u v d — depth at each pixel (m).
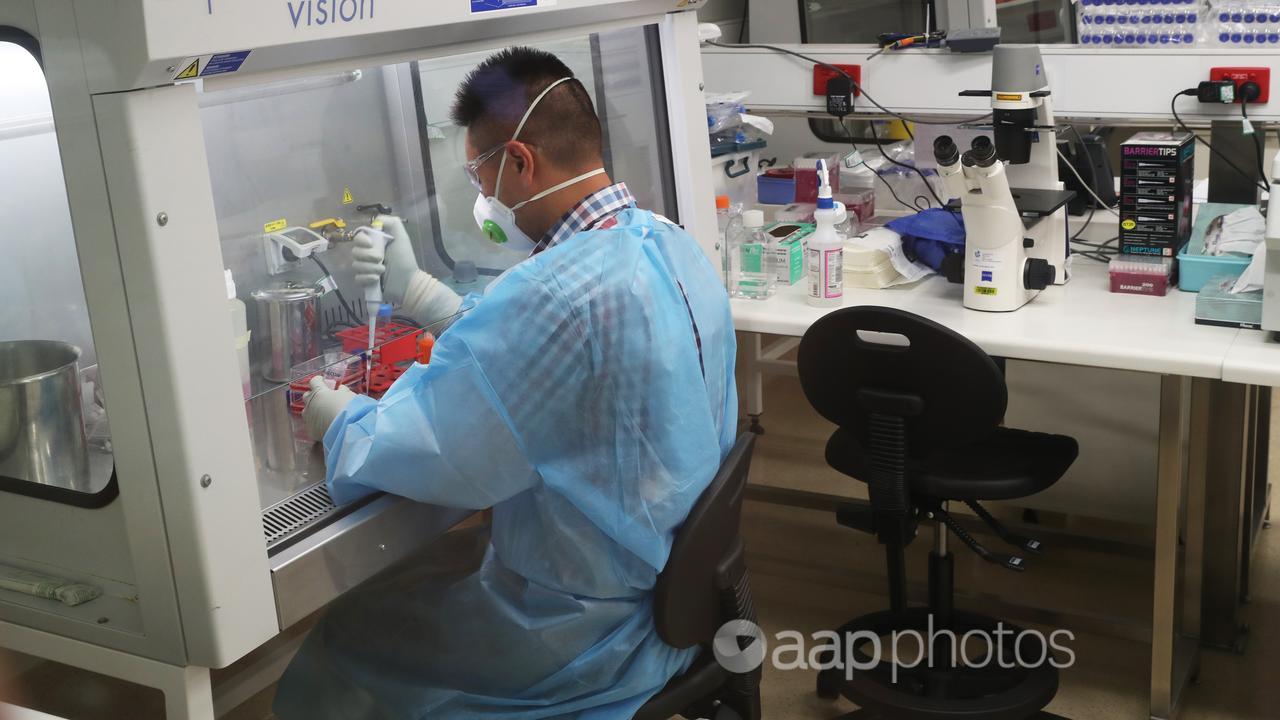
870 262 2.30
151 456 1.15
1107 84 2.53
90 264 1.11
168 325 1.09
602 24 1.70
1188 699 2.26
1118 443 2.64
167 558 1.19
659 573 1.39
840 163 2.80
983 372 1.77
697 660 1.53
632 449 1.30
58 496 1.27
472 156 1.49
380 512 1.39
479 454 1.29
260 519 1.22
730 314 1.52
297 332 1.52
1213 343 1.89
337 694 1.56
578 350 1.26
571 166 1.46
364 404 1.41
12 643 1.39
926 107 2.72
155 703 2.23
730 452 1.50
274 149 1.55
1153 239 2.21
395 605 1.54
